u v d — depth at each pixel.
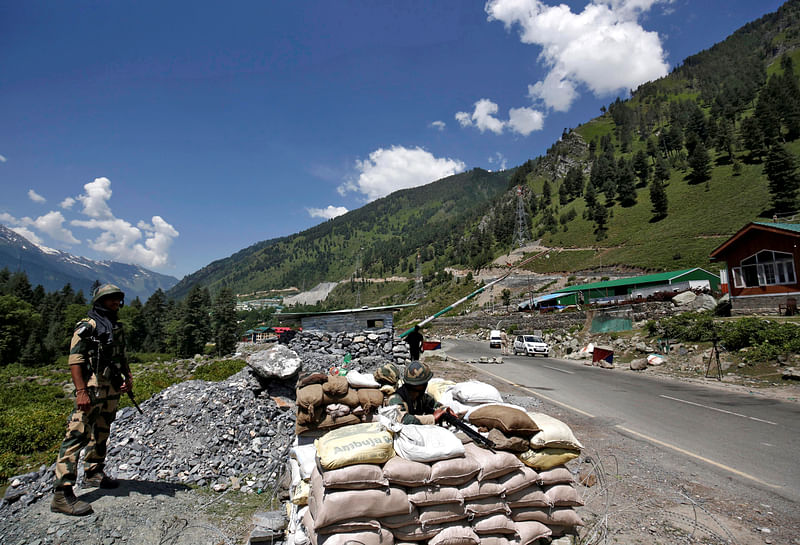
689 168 122.25
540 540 3.80
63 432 9.82
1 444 8.78
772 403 11.07
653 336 23.69
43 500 4.82
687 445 7.50
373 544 3.05
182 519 4.62
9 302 50.91
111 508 4.48
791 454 6.88
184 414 7.52
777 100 125.88
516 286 84.00
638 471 6.16
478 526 3.44
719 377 15.40
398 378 5.15
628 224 103.94
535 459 3.82
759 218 69.81
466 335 56.50
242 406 7.81
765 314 23.12
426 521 3.28
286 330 14.55
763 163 97.38
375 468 3.22
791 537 4.14
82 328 4.45
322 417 4.62
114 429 7.20
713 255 26.34
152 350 84.50
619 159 185.62
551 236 124.06
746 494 5.28
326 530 3.07
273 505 5.07
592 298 50.53
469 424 4.23
